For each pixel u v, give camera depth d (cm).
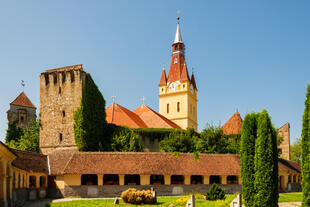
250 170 3130
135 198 3531
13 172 3531
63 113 5728
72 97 5691
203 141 5469
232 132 6738
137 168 4444
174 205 3306
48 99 5906
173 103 9100
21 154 4341
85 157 4572
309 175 2525
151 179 4850
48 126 5809
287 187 5566
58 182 4397
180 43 9431
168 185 4475
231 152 5566
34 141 6975
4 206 2970
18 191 3697
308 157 2553
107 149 5244
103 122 5544
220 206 3186
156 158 4647
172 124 7869
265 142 3028
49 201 3919
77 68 5738
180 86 9069
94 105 5422
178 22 9562
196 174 4503
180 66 9262
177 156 4738
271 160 3000
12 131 7925
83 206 3375
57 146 5653
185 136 5522
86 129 5269
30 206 3516
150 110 7806
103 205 3450
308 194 2517
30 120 7762
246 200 3114
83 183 4662
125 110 7044
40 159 4656
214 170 4603
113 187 4369
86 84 5481
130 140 5300
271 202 2947
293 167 6059
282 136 7138
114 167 4431
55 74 5947
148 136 5938
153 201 3591
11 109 8050
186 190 4500
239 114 7100
